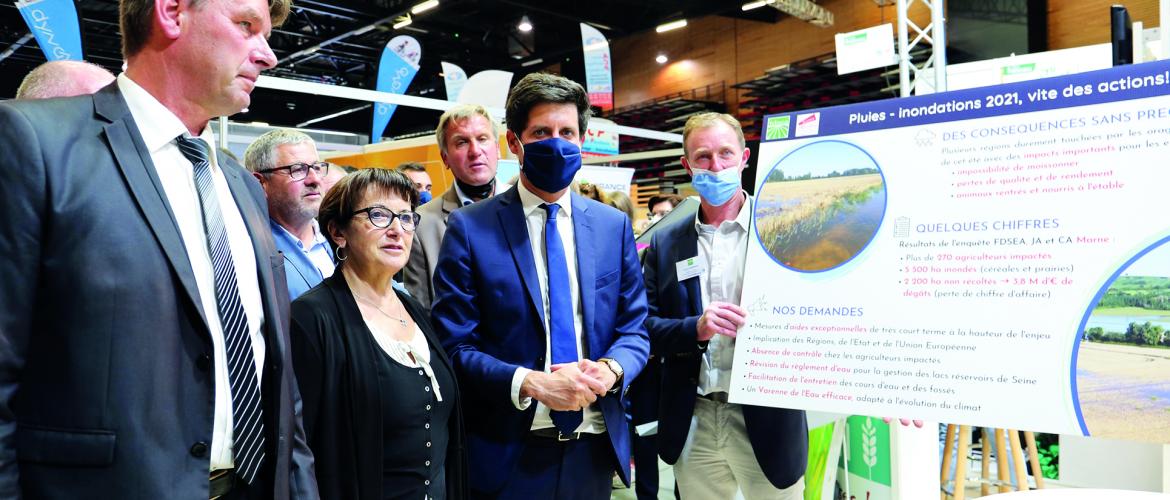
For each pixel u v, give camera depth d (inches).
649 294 81.5
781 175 69.5
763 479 76.7
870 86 444.1
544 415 62.9
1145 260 51.9
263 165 83.7
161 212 39.2
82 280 36.0
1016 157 58.3
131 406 36.7
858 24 460.1
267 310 46.2
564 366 59.3
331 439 52.6
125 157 38.8
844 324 63.6
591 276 66.2
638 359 65.4
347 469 52.6
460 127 94.3
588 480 64.7
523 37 564.4
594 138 241.9
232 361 42.1
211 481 41.8
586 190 147.9
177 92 41.9
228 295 42.4
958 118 61.5
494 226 65.6
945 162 61.6
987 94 60.4
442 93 617.9
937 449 108.0
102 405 36.1
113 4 430.3
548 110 65.1
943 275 60.1
